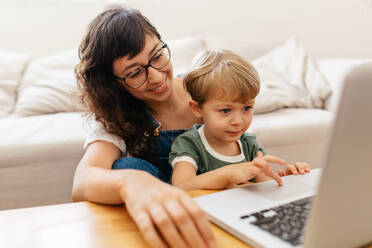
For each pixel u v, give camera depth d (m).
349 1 2.59
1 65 1.91
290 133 1.59
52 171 1.36
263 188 0.61
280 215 0.49
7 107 1.82
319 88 1.94
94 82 0.90
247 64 0.84
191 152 0.88
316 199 0.35
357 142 0.34
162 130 1.01
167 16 2.34
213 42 2.17
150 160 0.99
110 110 0.91
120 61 0.82
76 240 0.46
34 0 2.11
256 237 0.43
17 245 0.44
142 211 0.45
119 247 0.44
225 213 0.50
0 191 1.32
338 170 0.34
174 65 2.00
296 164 0.75
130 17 0.84
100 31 0.84
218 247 0.44
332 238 0.37
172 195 0.46
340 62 2.05
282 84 1.95
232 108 0.80
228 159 0.90
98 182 0.57
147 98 0.91
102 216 0.53
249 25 2.54
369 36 2.59
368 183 0.37
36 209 0.56
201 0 2.39
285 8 2.58
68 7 2.16
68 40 2.20
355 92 0.32
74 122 1.53
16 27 2.11
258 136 1.53
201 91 0.82
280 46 2.22
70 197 1.39
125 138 0.91
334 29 2.65
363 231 0.40
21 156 1.32
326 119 1.68
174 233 0.41
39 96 1.76
